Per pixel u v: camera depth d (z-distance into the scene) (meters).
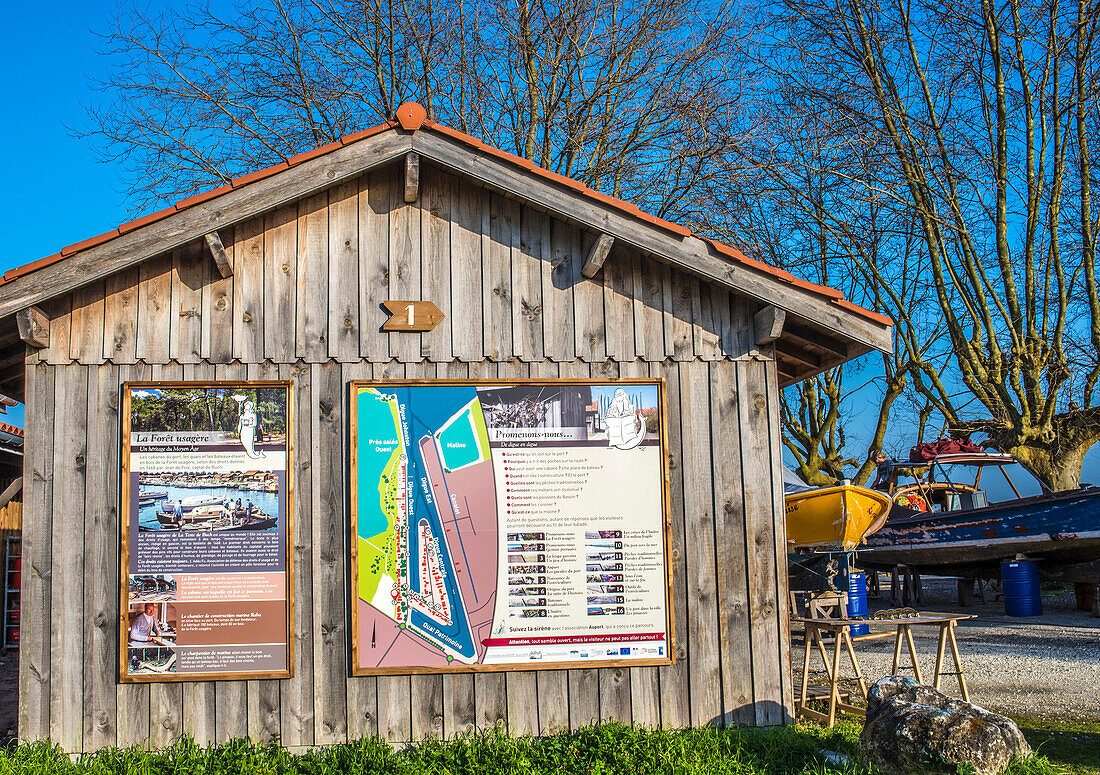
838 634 7.09
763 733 6.57
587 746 6.16
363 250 6.95
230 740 6.30
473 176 6.83
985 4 17.42
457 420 6.80
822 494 11.13
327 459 6.68
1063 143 17.34
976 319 18.62
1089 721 7.46
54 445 6.45
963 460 18.02
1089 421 17.36
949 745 5.38
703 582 6.88
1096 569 14.54
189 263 6.76
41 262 6.17
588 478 6.84
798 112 19.12
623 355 7.07
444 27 18.08
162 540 6.44
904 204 18.55
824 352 7.84
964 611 15.99
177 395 6.59
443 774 5.80
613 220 6.84
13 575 13.18
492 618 6.61
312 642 6.46
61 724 6.19
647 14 18.20
